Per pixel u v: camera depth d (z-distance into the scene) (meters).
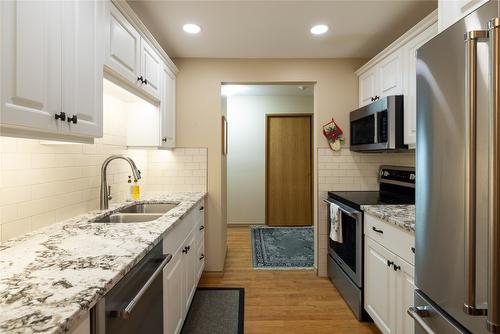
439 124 1.05
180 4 1.97
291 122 5.13
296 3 1.97
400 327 1.64
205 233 2.99
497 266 0.76
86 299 0.71
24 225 1.33
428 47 1.11
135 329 1.07
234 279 2.92
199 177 3.00
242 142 5.13
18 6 0.89
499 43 0.75
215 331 2.04
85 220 1.62
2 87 0.83
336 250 2.70
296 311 2.30
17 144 1.30
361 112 2.63
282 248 3.88
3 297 0.72
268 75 3.00
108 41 1.47
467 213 0.86
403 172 2.62
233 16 2.13
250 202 5.16
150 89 2.13
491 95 0.76
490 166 0.77
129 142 2.44
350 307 2.34
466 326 0.94
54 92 1.05
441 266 1.05
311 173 5.14
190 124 2.99
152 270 1.23
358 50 2.79
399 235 1.64
